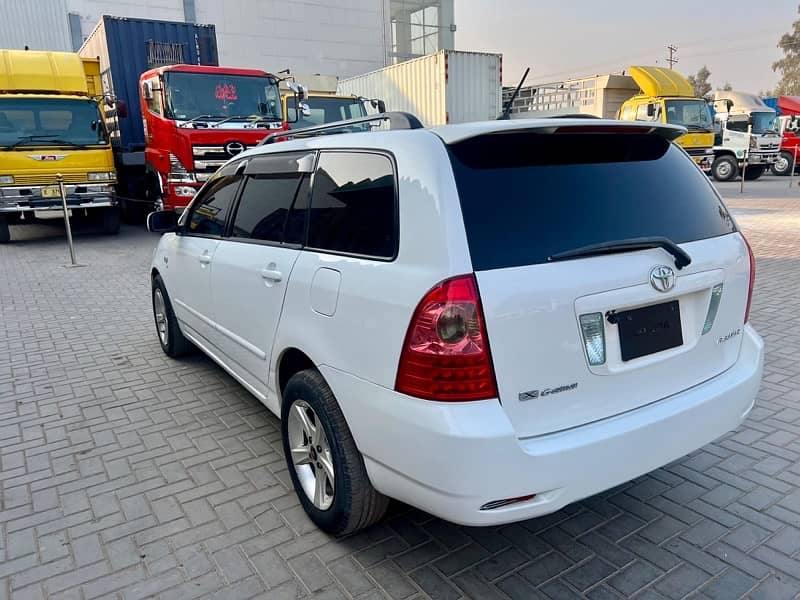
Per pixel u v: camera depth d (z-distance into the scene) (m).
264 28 24.81
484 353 2.20
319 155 3.14
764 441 3.79
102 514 3.24
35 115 12.09
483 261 2.25
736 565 2.71
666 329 2.62
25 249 12.47
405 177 2.47
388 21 27.88
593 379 2.41
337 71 26.81
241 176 4.07
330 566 2.79
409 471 2.37
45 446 4.03
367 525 2.88
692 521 3.04
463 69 16.84
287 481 3.53
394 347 2.36
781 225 12.30
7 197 11.88
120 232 14.81
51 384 5.12
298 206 3.22
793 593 2.54
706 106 21.23
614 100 21.52
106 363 5.61
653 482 3.39
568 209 2.47
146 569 2.80
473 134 2.38
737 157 23.91
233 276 3.73
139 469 3.71
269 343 3.31
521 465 2.22
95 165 12.53
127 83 14.07
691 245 2.72
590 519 3.08
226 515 3.20
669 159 2.96
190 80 11.71
